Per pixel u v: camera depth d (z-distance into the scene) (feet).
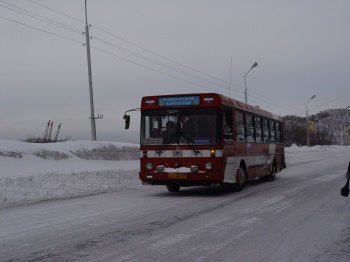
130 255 21.90
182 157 45.55
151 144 46.75
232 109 48.83
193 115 45.80
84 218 32.68
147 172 46.62
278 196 45.91
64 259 21.24
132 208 37.86
